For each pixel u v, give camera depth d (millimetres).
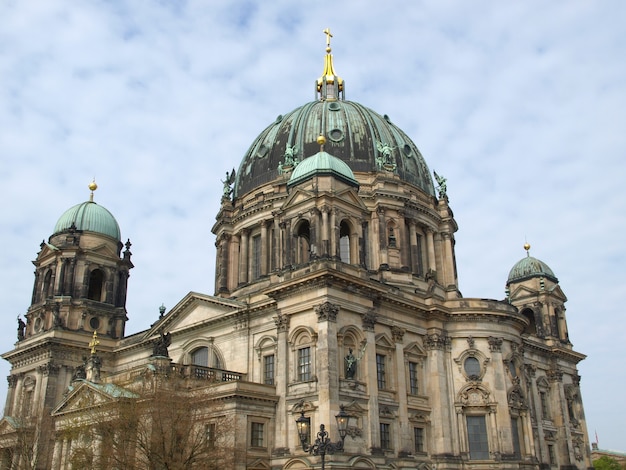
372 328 68000
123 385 65312
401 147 97938
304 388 63688
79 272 96500
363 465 61219
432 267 92062
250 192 94625
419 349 75312
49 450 76312
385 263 84500
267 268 87312
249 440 62969
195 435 59906
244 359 73250
